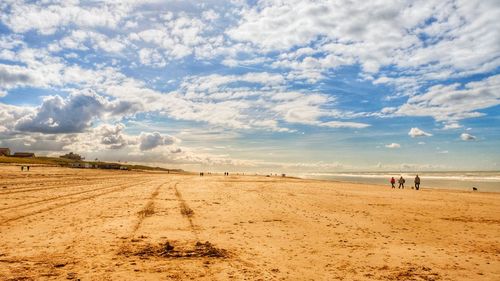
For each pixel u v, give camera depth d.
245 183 51.69
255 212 17.84
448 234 12.84
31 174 59.34
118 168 161.50
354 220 15.83
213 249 9.54
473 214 18.42
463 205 22.92
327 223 14.85
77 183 40.66
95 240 10.53
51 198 22.23
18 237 10.76
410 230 13.58
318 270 8.06
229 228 13.20
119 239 10.72
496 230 13.77
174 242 10.45
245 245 10.41
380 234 12.66
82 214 15.81
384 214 18.00
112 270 7.55
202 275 7.37
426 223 15.32
